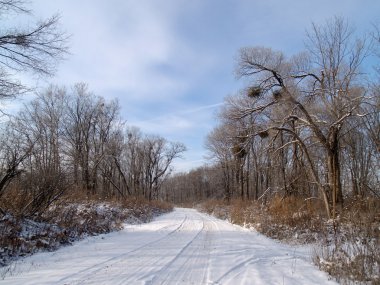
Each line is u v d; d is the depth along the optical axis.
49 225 13.42
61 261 9.58
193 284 7.27
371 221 11.17
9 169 12.26
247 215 24.19
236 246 13.16
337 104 18.05
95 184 41.12
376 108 17.03
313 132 20.14
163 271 8.38
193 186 101.56
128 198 37.16
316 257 10.20
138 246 12.48
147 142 64.38
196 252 11.43
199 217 34.38
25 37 11.16
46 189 14.33
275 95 19.69
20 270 8.45
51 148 27.34
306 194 23.77
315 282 7.95
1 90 11.58
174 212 48.12
